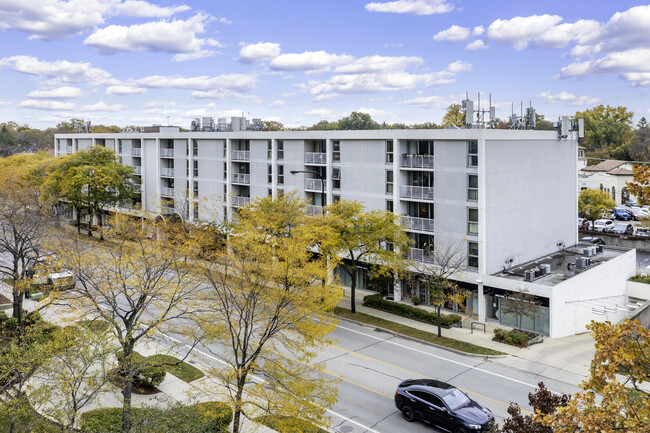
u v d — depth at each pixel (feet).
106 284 75.25
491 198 124.88
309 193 162.61
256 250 72.90
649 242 203.00
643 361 36.78
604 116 457.68
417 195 135.64
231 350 96.68
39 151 313.94
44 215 117.80
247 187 186.91
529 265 135.44
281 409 60.59
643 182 36.55
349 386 86.84
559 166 146.92
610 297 134.62
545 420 37.58
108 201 205.77
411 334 113.19
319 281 86.53
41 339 84.28
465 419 69.46
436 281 117.80
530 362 98.94
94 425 64.85
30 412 59.72
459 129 127.24
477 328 118.93
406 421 75.56
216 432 65.57
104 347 58.29
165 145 217.36
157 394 81.05
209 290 103.04
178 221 181.98
